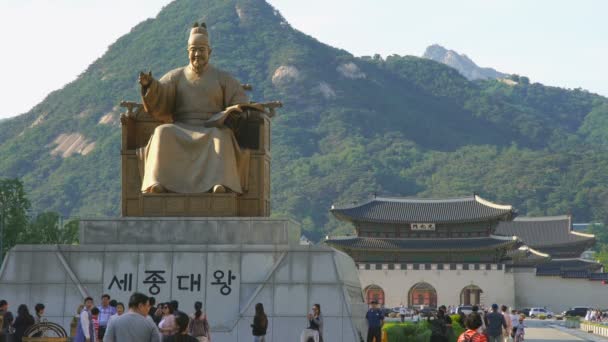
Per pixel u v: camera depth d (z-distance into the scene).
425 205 146.50
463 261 141.62
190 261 39.84
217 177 40.28
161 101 41.19
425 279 141.12
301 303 39.34
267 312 39.34
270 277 39.56
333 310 39.28
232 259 39.78
